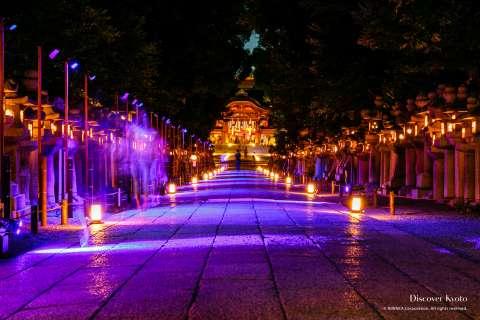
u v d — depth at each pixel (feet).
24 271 39.32
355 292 30.86
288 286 32.42
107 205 96.37
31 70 83.76
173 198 120.26
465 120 85.35
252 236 55.06
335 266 38.65
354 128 141.49
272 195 128.26
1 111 56.65
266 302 28.71
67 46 100.94
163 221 71.46
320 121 155.33
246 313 26.68
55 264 41.73
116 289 32.58
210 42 205.16
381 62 116.47
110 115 121.29
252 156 500.33
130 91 138.72
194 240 52.80
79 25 102.17
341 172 162.50
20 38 92.27
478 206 79.97
